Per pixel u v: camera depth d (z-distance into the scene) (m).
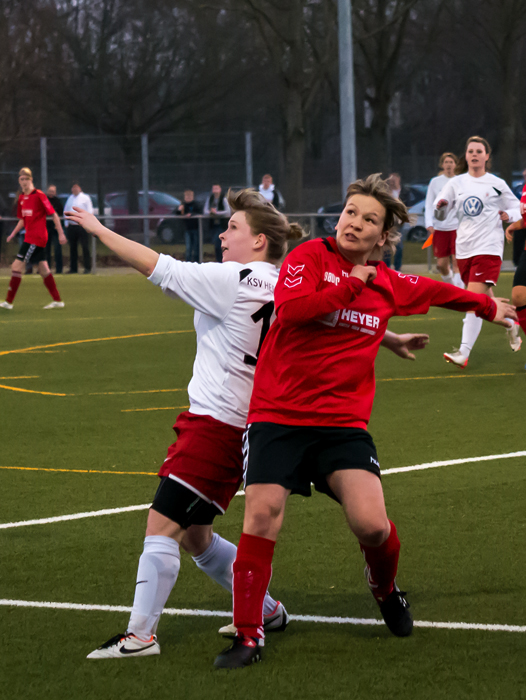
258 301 8.57
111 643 8.52
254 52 98.56
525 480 14.19
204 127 105.38
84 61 99.88
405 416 18.75
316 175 121.06
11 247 68.31
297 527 12.26
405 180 109.00
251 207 8.96
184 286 8.48
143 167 75.88
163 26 98.94
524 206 22.30
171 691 7.81
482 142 24.23
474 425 17.88
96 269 59.41
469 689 7.77
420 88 124.00
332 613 9.52
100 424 18.53
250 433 8.34
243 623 8.30
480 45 97.88
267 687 7.86
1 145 94.62
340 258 8.62
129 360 26.48
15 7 95.81
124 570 10.77
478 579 10.31
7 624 9.26
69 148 85.81
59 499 13.61
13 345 29.34
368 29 85.56
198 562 9.12
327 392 8.30
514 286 22.14
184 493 8.38
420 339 9.37
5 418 19.11
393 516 12.59
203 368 8.66
